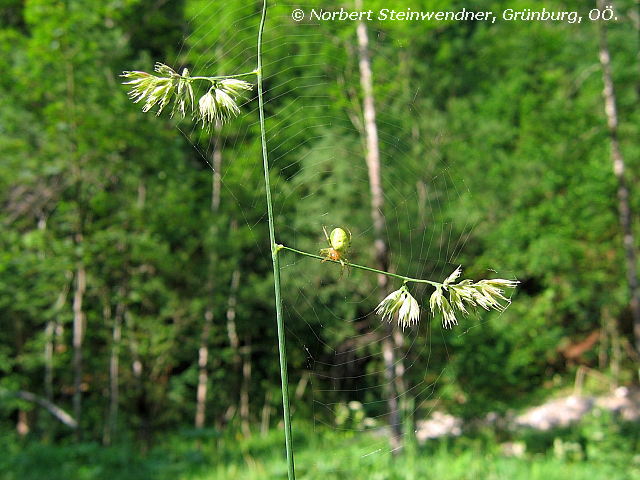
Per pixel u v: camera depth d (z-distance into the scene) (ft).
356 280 23.34
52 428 32.01
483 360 31.24
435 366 30.27
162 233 30.81
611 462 22.71
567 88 39.01
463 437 27.61
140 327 32.68
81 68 26.55
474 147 33.27
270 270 32.19
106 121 26.32
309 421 32.24
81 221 28.50
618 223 38.42
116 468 24.89
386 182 22.80
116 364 31.71
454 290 3.88
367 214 23.34
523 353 33.81
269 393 34.37
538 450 26.37
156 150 28.32
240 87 3.92
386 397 24.06
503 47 33.58
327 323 24.85
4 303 28.86
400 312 3.91
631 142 37.73
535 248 34.58
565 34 36.83
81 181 27.99
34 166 26.68
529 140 35.88
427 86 29.91
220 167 27.96
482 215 30.60
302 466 20.15
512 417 31.78
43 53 25.22
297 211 21.36
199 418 32.04
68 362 33.12
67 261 27.20
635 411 35.96
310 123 20.40
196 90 3.98
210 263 31.68
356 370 30.14
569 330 41.70
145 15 28.99
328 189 22.18
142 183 30.42
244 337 36.17
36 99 26.94
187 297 32.89
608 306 40.32
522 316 33.63
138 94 3.89
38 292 29.40
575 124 37.11
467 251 32.32
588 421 26.17
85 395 36.06
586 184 36.35
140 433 33.01
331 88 21.16
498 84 36.04
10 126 27.09
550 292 35.35
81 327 29.73
